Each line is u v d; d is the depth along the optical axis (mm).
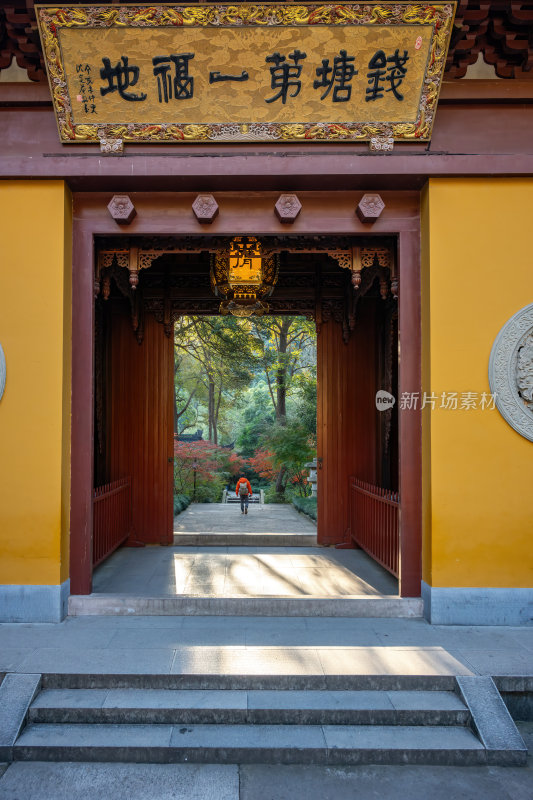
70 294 4527
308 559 6355
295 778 2863
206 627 4121
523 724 3391
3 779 2818
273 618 4340
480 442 4324
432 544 4266
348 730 3141
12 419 4328
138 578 5445
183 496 12492
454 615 4223
